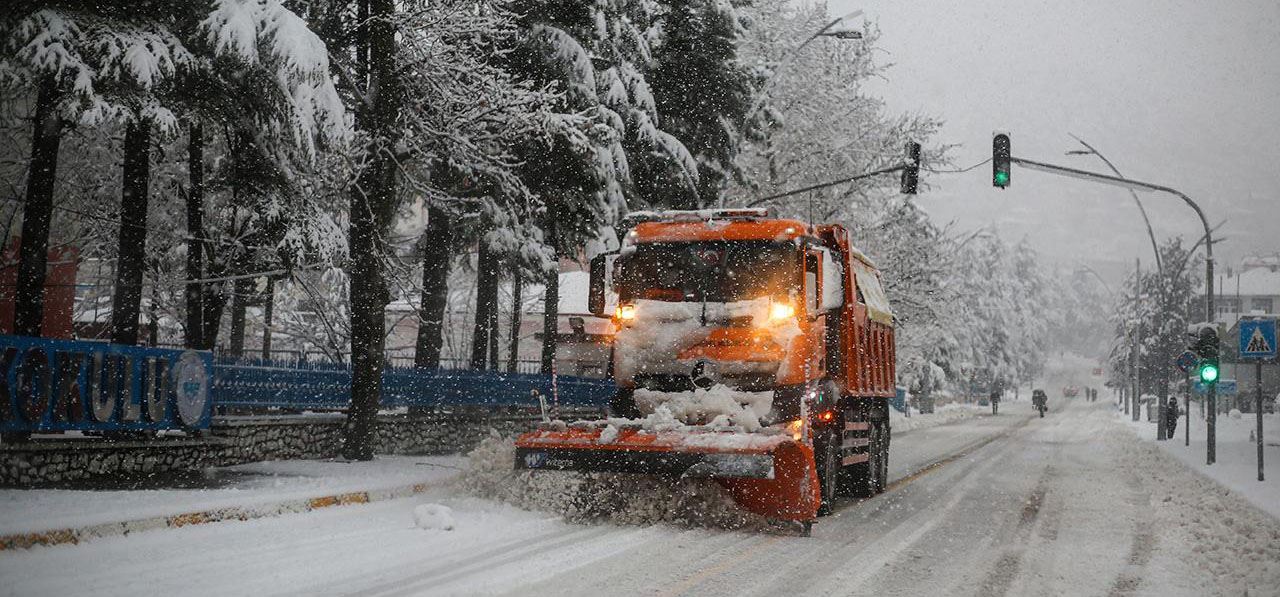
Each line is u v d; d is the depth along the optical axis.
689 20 27.73
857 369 16.08
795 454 12.26
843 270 16.03
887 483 19.98
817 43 38.66
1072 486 19.50
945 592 8.71
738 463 11.71
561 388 29.89
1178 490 18.56
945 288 44.91
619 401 13.90
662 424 12.48
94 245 26.39
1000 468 24.36
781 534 11.98
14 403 12.67
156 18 15.11
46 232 15.37
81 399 13.61
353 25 19.53
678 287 13.83
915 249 40.84
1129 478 21.52
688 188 26.59
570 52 22.83
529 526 11.83
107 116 14.46
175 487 13.34
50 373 13.13
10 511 10.31
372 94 19.42
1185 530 12.95
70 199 24.91
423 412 22.89
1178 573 9.80
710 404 13.13
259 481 14.45
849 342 15.83
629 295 14.12
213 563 9.04
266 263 21.69
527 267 24.69
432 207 23.66
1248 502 15.38
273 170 19.06
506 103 19.83
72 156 24.20
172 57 14.67
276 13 14.88
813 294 13.62
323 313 29.59
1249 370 66.00
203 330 21.27
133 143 17.23
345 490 13.77
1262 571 9.77
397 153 19.78
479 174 21.78
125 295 17.11
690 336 13.50
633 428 12.60
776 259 13.66
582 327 14.79
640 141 25.44
